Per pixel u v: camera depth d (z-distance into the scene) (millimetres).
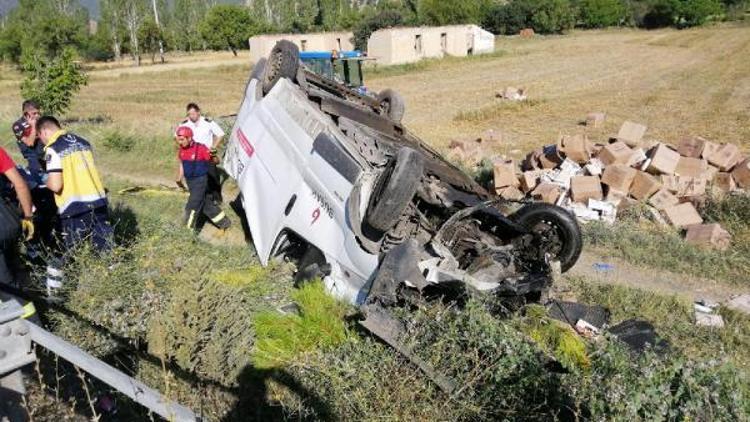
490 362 3816
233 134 7492
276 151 6289
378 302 4582
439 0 56188
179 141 7066
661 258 7469
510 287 4691
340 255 5191
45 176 5641
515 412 3527
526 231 5488
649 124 17578
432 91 27156
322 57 14828
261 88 7312
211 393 3957
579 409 3270
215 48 61688
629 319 5699
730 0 67812
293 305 5109
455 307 4359
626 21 68688
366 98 8305
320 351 4258
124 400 3777
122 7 59156
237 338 4336
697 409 3158
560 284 6430
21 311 2268
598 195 9125
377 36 39219
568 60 37938
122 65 52125
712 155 10242
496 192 10016
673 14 63281
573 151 10422
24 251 5285
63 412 3584
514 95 23922
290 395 3979
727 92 23062
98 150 12797
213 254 6344
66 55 17906
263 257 6172
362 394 3781
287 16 64812
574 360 4145
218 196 8688
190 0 68812
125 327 4406
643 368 3441
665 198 9141
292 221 5773
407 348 4023
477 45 43844
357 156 5344
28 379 3793
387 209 4598
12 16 66688
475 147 12602
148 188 9594
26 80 17547
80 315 4434
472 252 5180
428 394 3729
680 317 5988
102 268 4789
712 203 9062
